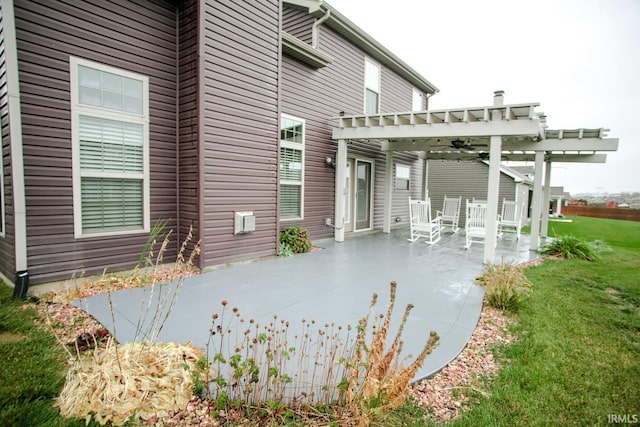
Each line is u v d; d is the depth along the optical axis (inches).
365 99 344.2
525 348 102.4
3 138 139.6
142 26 165.6
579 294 156.8
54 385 75.4
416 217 309.6
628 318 127.7
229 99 183.3
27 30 130.9
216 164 179.0
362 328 73.5
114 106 157.8
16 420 64.5
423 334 109.9
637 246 324.2
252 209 202.2
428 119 238.5
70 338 100.4
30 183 134.2
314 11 271.6
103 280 151.2
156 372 76.7
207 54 170.4
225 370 84.8
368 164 361.7
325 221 298.8
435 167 613.3
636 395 80.3
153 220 175.2
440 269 199.8
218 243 183.6
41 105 135.7
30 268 135.4
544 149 280.4
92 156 152.3
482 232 278.2
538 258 244.7
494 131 217.9
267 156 209.5
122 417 66.5
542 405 75.9
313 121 279.7
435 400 76.9
